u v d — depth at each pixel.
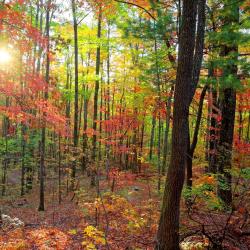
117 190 16.64
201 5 7.91
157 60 12.64
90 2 16.38
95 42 20.23
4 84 9.95
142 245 8.32
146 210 11.36
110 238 8.99
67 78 28.19
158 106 14.91
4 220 12.00
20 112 10.90
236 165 9.23
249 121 23.77
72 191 19.33
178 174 6.80
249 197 7.80
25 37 9.60
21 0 9.34
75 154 19.48
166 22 10.75
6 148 22.23
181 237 7.27
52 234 8.48
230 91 11.68
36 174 28.69
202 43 7.83
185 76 6.78
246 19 9.48
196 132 11.96
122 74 24.00
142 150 24.59
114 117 18.72
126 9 15.34
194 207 9.26
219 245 6.69
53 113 13.05
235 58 10.02
